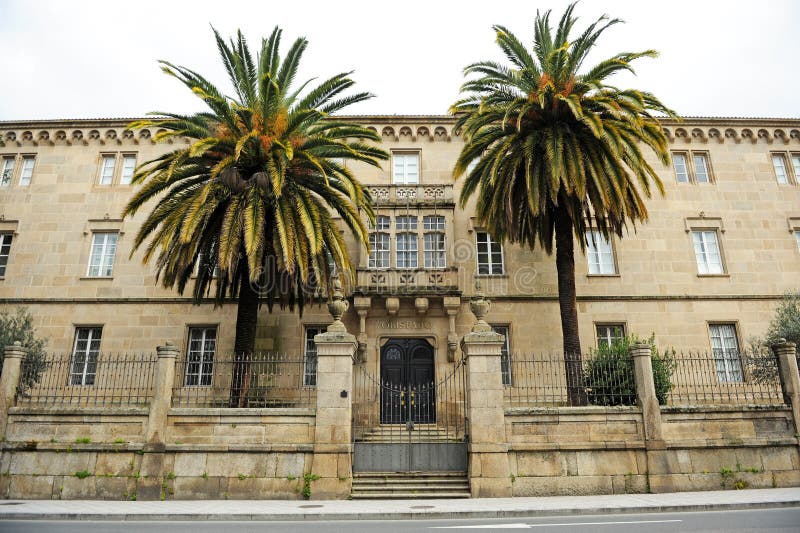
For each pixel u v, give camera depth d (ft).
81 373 65.72
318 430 41.78
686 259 70.85
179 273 54.80
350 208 54.24
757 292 69.92
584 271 69.56
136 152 74.69
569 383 49.85
